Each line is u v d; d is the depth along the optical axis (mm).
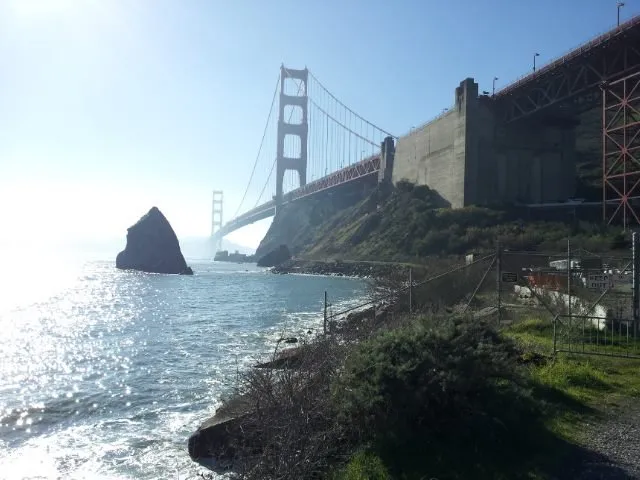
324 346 8430
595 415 6879
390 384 5879
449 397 5906
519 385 6785
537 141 75500
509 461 5484
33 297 46188
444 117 80250
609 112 59625
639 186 53312
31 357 18797
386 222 84312
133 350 20031
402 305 16234
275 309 34000
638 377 8695
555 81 63469
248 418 6949
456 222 68812
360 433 6090
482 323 8562
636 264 11773
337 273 76688
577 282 17391
